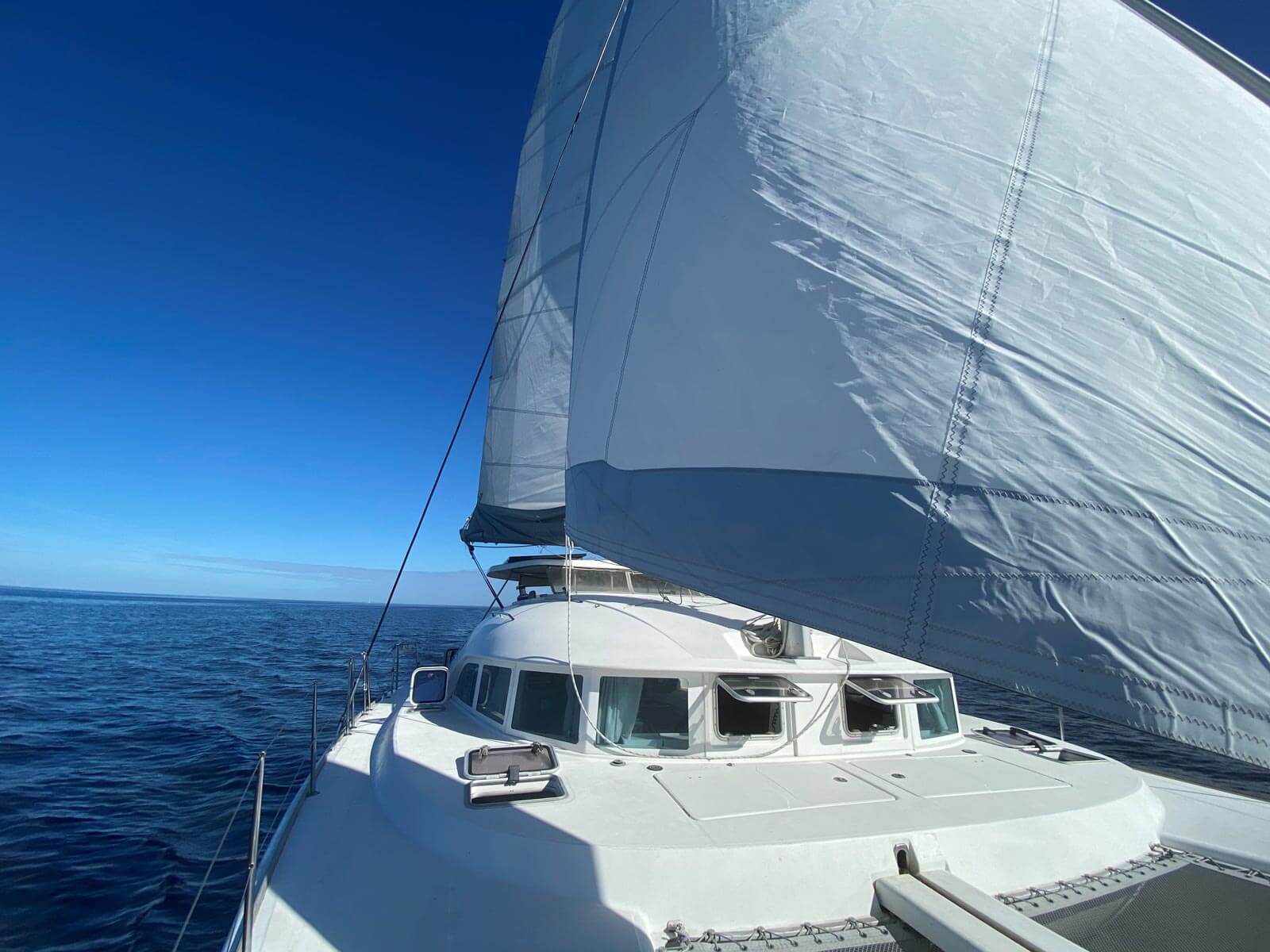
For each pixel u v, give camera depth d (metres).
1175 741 1.35
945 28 2.13
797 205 2.28
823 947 2.72
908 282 1.93
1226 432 1.47
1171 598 1.42
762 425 2.29
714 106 2.82
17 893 7.20
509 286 7.89
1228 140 1.66
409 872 3.07
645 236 3.24
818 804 3.51
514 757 4.04
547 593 6.80
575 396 4.19
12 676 22.64
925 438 1.80
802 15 2.56
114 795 10.52
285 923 2.73
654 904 2.83
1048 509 1.58
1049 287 1.72
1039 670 1.53
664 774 3.94
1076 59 1.89
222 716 16.72
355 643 40.06
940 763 4.33
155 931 6.49
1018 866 3.23
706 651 4.48
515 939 2.62
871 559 1.88
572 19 7.10
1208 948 2.78
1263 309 1.51
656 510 2.84
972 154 1.93
